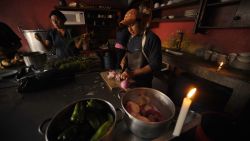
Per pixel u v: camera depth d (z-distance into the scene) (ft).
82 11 9.47
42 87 2.85
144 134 1.60
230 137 2.15
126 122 1.73
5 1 8.05
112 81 3.19
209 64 5.26
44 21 9.32
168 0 8.23
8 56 4.41
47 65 3.33
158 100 2.09
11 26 8.60
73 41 5.48
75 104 1.76
